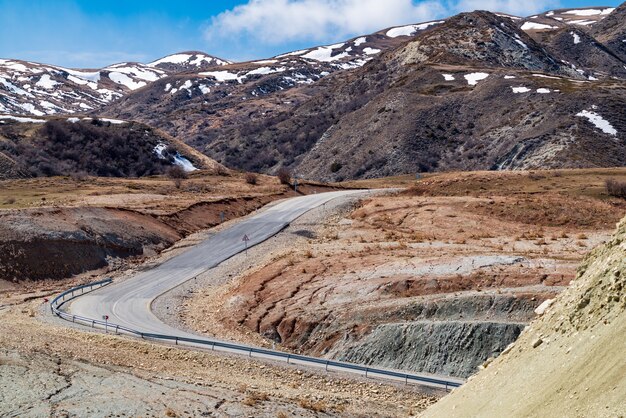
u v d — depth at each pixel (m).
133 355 28.31
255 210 69.94
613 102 112.88
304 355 31.06
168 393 21.44
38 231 48.19
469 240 47.09
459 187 67.25
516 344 15.66
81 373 22.91
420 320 30.25
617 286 12.52
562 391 11.77
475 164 111.12
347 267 38.81
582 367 11.80
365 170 119.81
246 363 27.62
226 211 67.62
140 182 89.50
